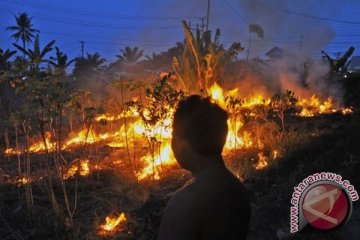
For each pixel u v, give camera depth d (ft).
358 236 15.28
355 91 48.57
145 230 15.87
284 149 26.08
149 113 25.17
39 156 29.48
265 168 22.72
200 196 5.19
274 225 16.42
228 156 27.02
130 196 19.25
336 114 46.98
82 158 27.94
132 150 30.22
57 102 17.61
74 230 15.93
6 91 39.68
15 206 18.66
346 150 23.81
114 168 24.98
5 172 24.76
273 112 44.24
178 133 5.67
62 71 18.99
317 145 25.90
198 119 5.50
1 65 68.13
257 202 18.28
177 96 23.11
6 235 15.83
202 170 5.57
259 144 29.96
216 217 5.17
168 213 5.19
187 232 5.04
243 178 21.89
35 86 16.75
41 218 17.19
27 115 17.46
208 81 43.16
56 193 20.38
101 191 20.52
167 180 22.39
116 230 15.99
